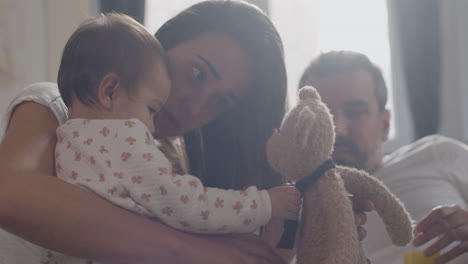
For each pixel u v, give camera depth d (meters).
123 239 0.79
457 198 1.75
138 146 0.85
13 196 0.76
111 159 0.84
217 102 1.08
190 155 1.29
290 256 1.15
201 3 1.13
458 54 3.99
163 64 0.96
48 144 0.88
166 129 1.11
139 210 0.84
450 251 1.18
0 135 0.97
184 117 1.08
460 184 1.85
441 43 3.92
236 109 1.17
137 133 0.86
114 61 0.89
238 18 1.09
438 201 1.70
